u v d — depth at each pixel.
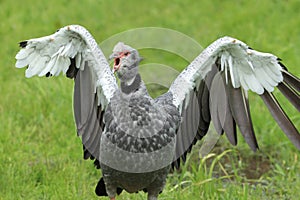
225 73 9.35
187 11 20.77
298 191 10.87
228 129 9.60
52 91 14.21
